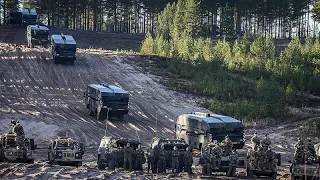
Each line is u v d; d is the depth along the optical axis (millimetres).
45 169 65875
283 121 140875
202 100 158125
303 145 67812
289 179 69438
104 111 124500
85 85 162875
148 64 197250
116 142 75125
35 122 118500
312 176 66188
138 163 72875
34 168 67062
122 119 129125
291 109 153750
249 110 143500
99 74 176875
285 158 97250
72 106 138625
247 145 110188
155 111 142000
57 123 119750
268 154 69000
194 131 98312
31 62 181250
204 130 95125
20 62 180000
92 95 130125
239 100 157875
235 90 166500
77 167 69875
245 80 181125
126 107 126188
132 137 114375
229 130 95250
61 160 73125
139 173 67625
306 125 131625
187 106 150000
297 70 181125
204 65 189500
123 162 74062
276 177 70312
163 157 72688
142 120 132125
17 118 121000
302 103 162250
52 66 179125
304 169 66375
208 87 166125
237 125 95625
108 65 190125
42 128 114375
